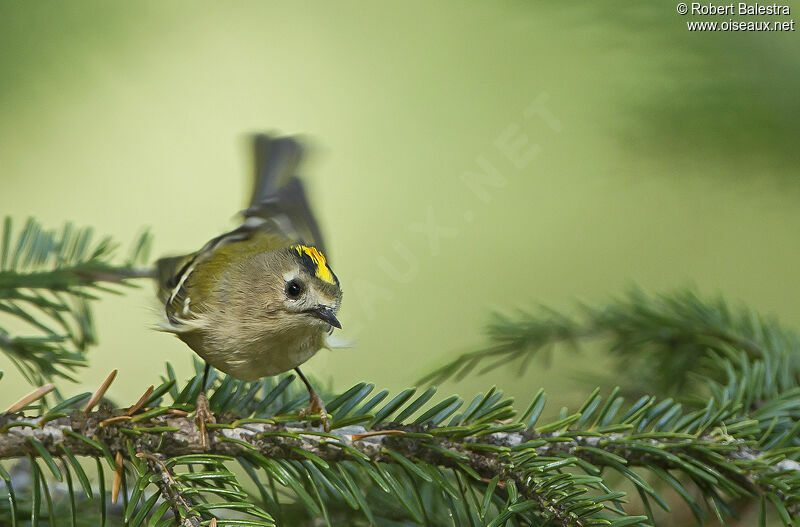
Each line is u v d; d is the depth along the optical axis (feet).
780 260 35.65
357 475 16.67
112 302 34.55
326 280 19.21
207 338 18.76
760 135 20.16
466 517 16.42
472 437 14.82
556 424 15.02
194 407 14.76
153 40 33.86
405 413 15.11
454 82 33.78
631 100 20.62
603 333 22.34
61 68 30.58
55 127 36.91
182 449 14.28
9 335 17.79
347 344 19.99
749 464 14.66
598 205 36.29
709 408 15.76
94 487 17.44
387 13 38.22
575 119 25.99
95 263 19.90
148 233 20.94
